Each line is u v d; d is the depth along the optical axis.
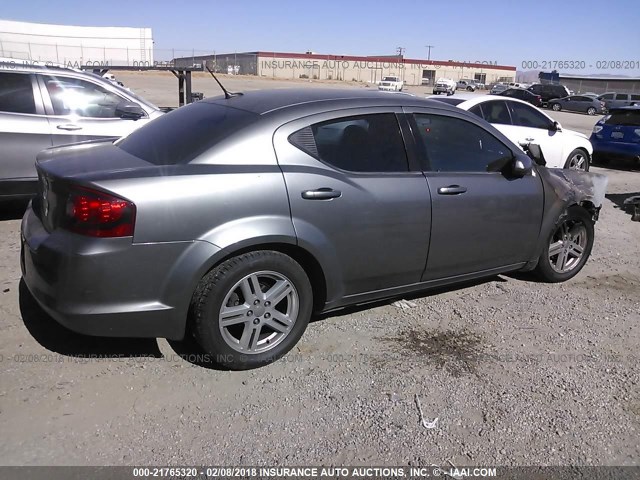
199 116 3.77
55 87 6.26
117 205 2.91
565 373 3.55
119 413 2.99
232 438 2.84
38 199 3.55
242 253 3.25
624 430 3.02
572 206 4.92
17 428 2.83
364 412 3.08
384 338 3.91
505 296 4.75
